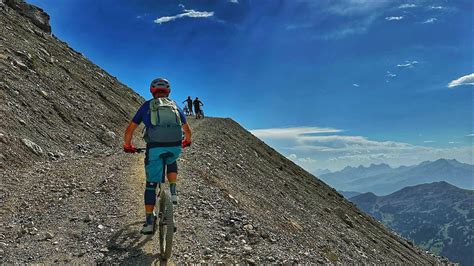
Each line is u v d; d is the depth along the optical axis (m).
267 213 17.36
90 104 26.19
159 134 6.69
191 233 8.38
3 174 11.73
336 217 39.53
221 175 19.72
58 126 19.39
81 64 39.19
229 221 9.90
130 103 38.62
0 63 21.02
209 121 48.22
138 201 10.01
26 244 7.23
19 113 17.09
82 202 9.80
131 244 7.34
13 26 33.78
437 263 52.38
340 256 18.25
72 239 7.55
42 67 26.08
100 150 19.17
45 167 13.41
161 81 7.10
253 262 7.55
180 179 13.41
